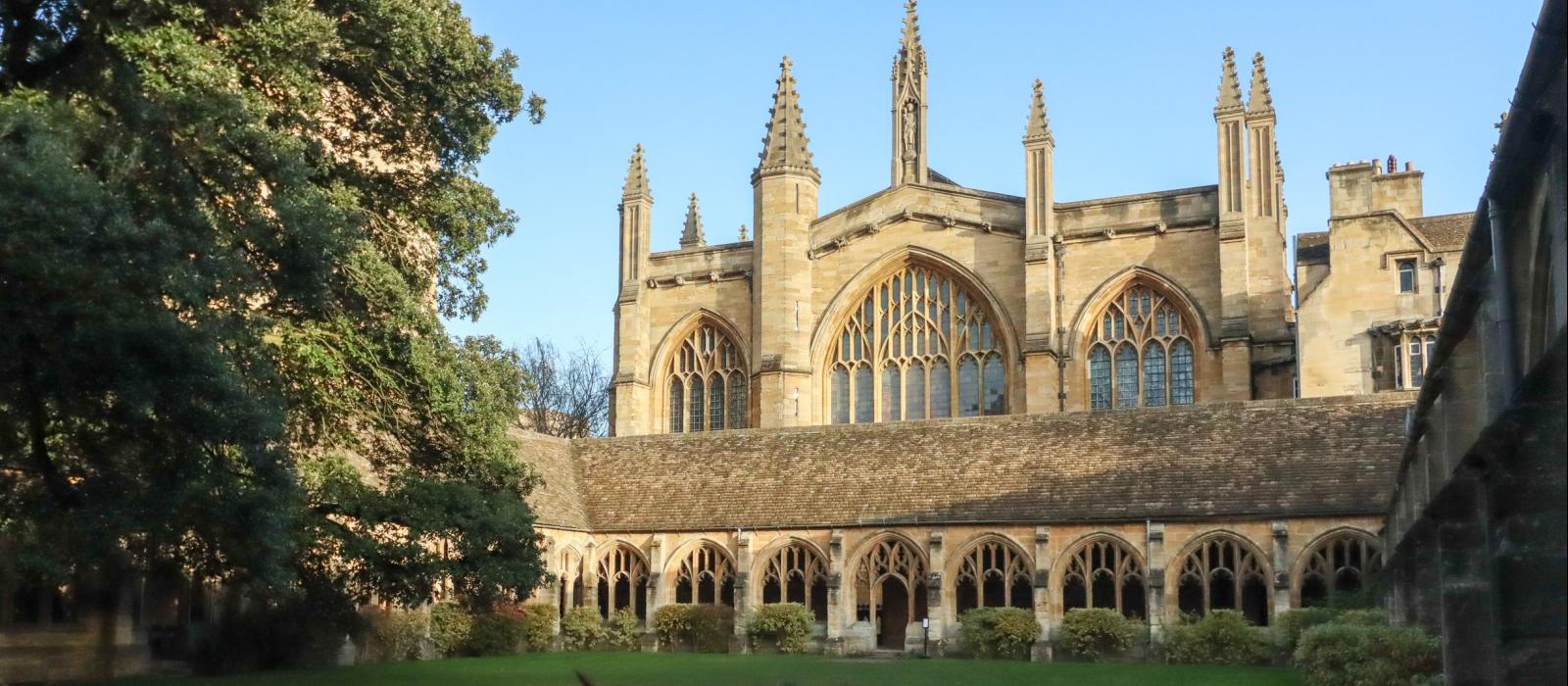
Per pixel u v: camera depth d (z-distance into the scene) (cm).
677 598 5978
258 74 3020
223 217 2803
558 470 6125
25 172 2214
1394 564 3481
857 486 5641
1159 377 7012
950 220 7475
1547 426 1458
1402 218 6688
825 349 7694
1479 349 2638
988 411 7338
